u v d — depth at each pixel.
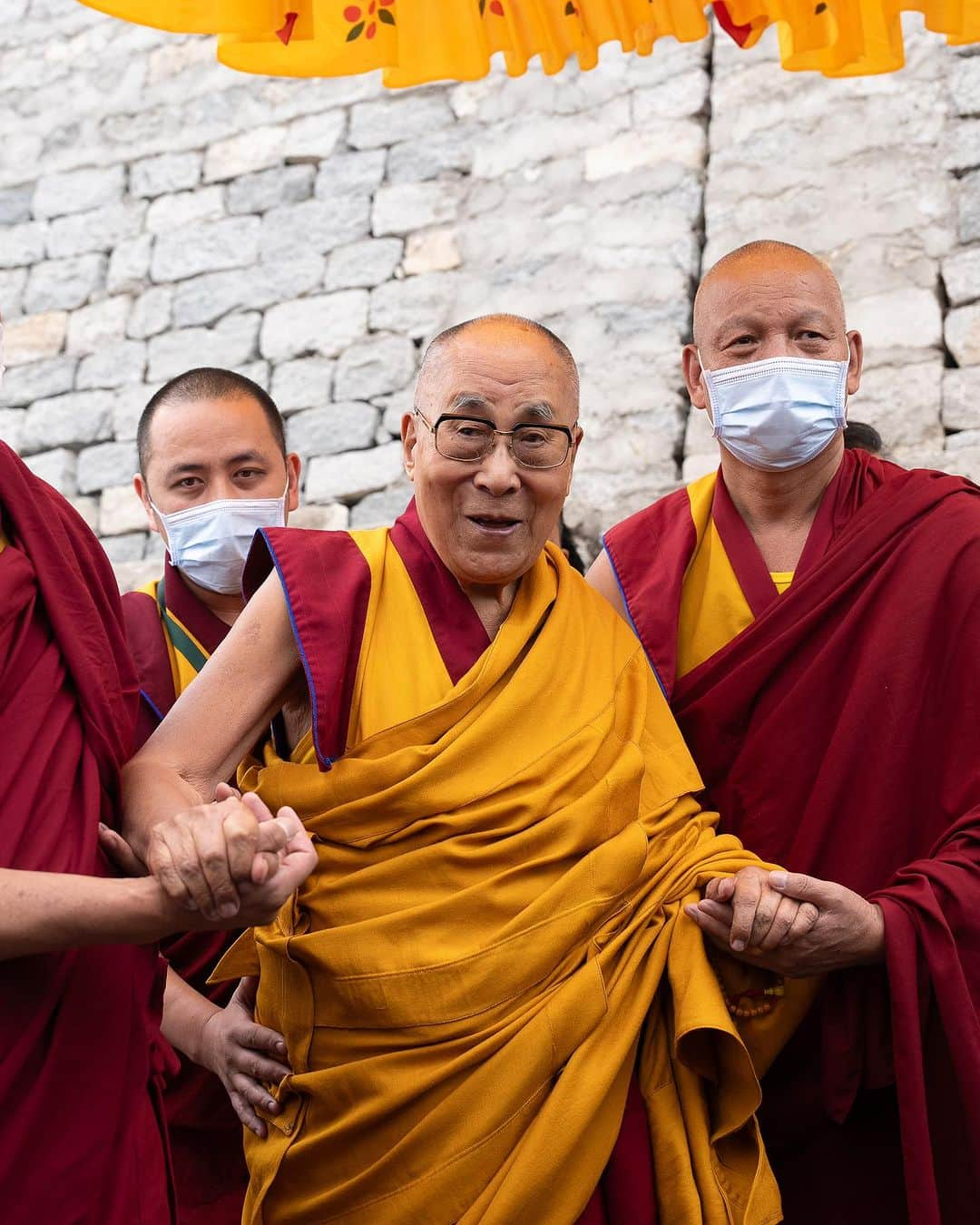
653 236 6.51
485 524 2.97
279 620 2.94
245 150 7.66
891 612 3.27
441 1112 2.71
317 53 3.61
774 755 3.28
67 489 7.51
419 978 2.74
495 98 7.09
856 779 3.20
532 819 2.82
